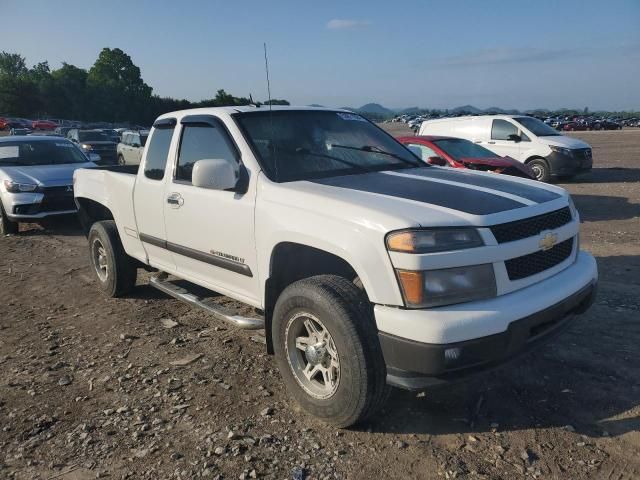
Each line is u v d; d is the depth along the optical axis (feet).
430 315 9.73
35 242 30.73
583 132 174.81
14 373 14.40
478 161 35.29
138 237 17.75
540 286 10.99
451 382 9.89
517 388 12.70
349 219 10.71
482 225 10.30
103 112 263.90
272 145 13.88
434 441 10.84
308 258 12.81
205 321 17.61
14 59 359.05
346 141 15.26
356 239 10.46
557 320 11.48
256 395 12.82
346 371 10.55
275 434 11.21
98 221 20.81
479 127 52.42
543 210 11.38
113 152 75.66
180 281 21.24
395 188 12.07
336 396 10.89
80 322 17.97
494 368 10.27
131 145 66.59
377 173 13.92
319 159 14.06
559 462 10.07
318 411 11.37
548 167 48.67
